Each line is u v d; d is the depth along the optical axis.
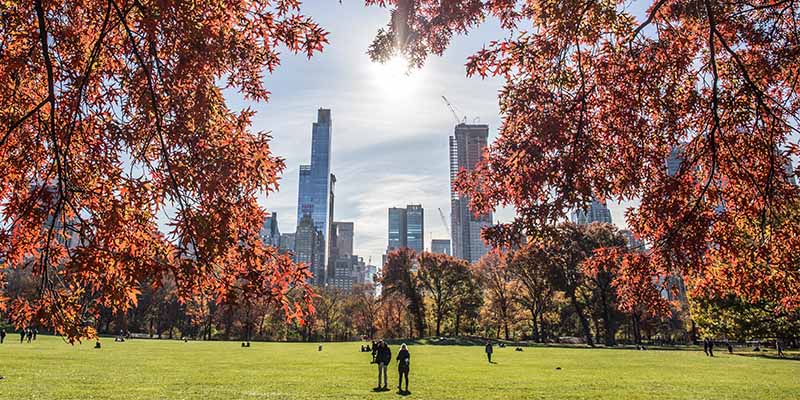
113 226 5.44
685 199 7.38
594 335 95.25
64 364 25.36
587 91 6.87
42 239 6.00
